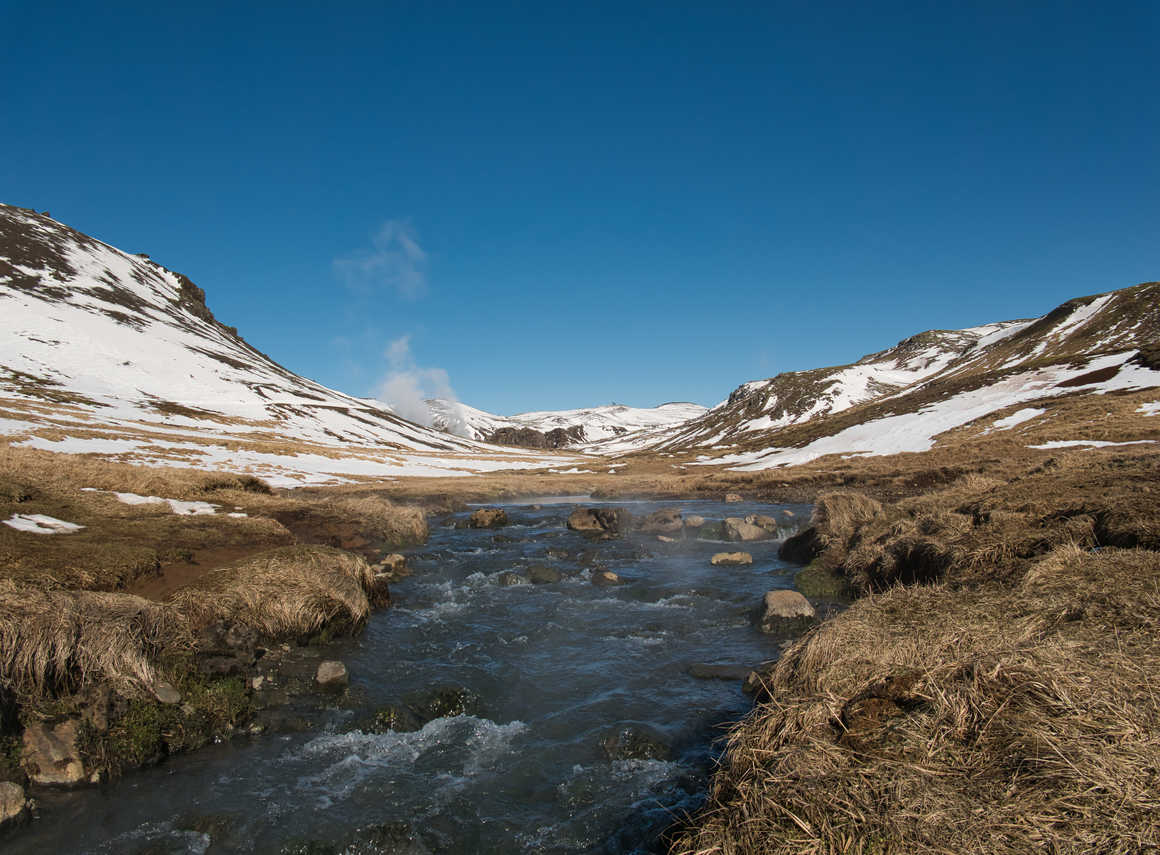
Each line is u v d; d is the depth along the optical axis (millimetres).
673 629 13344
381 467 70000
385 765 8180
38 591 8602
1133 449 35125
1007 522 12148
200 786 7598
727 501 43562
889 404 91812
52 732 7305
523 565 20609
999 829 4195
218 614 10609
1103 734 4742
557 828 6852
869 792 4867
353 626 12602
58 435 46812
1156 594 7180
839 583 15164
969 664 6152
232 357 147375
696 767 7762
